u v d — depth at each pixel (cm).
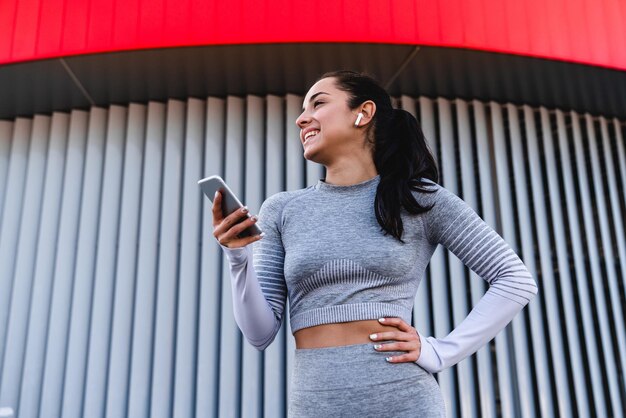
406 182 94
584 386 252
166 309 248
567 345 267
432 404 83
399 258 88
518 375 249
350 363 82
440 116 279
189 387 239
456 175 273
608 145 300
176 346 245
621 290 283
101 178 273
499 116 286
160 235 261
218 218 86
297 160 267
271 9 237
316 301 88
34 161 278
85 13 242
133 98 278
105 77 259
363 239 89
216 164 269
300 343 89
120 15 240
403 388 82
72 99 277
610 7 261
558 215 277
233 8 238
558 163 295
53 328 250
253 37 235
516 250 273
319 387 82
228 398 236
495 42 243
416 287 94
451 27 241
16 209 274
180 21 237
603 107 297
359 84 106
